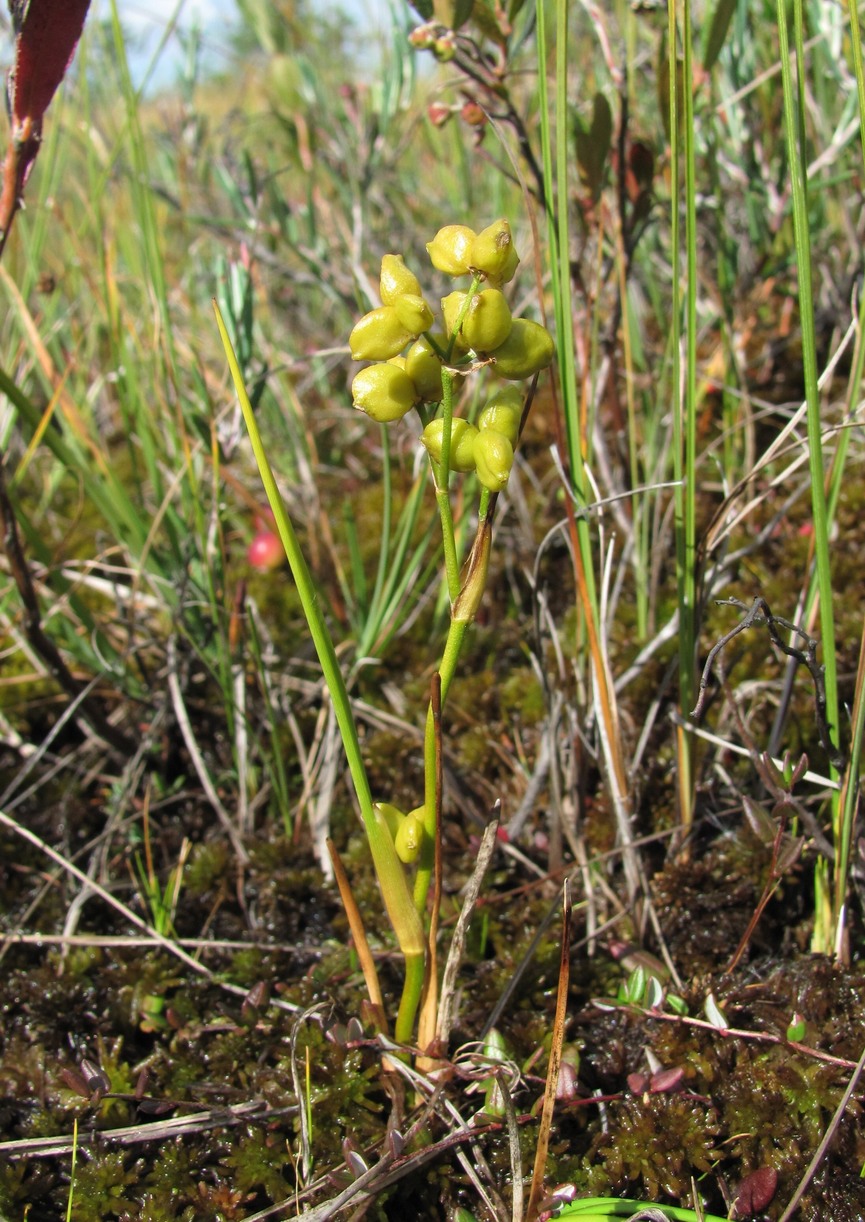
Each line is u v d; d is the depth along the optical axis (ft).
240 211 1.18
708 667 0.59
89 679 0.98
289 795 0.88
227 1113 0.62
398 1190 0.59
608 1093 0.64
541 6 0.57
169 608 0.89
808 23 1.05
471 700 0.93
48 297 1.15
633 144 0.75
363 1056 0.63
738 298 1.07
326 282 1.20
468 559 0.48
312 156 1.22
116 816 0.81
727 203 1.08
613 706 0.67
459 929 0.56
